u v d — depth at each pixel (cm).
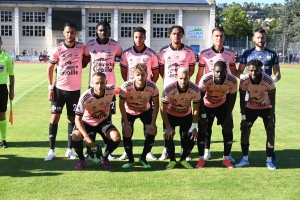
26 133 901
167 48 732
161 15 6119
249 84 654
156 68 740
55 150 759
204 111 663
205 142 712
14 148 768
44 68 3459
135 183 561
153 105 695
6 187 538
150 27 6112
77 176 593
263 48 718
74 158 698
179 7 6012
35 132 911
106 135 642
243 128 661
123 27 6112
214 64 674
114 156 731
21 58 5259
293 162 680
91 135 656
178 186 549
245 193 522
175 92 630
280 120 1081
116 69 3316
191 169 641
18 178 579
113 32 6094
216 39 703
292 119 1097
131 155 653
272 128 652
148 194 516
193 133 638
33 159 691
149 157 713
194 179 582
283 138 866
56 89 704
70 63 700
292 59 4997
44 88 1833
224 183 563
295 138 865
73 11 5906
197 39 6153
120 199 498
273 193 523
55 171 619
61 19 5922
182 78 610
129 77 723
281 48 5525
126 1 6069
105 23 706
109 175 601
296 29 6153
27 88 1831
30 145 794
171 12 6100
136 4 5984
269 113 691
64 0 5950
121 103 650
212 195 514
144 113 682
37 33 6016
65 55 698
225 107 695
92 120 652
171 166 643
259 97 665
